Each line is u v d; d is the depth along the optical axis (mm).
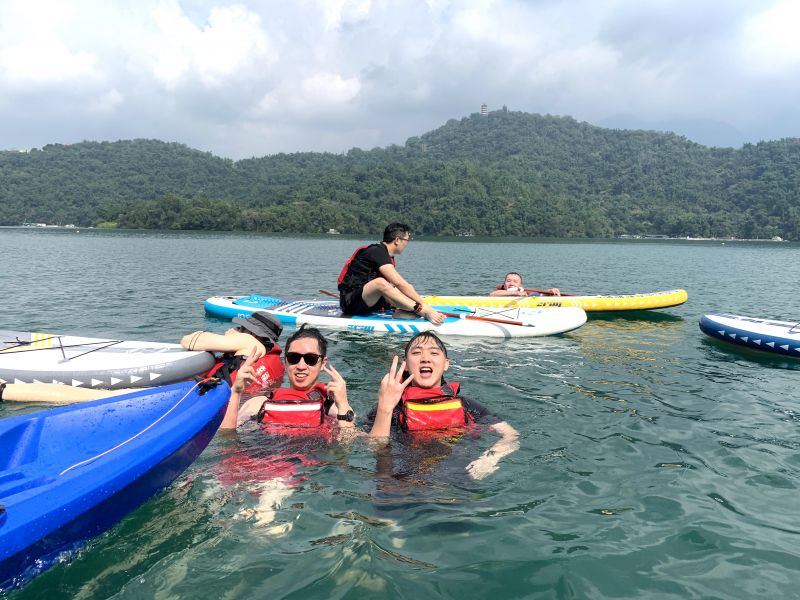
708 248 78688
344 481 3166
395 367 3781
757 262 39125
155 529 2686
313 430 3836
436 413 3908
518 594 2262
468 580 2338
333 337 8094
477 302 10539
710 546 2639
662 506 3027
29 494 2469
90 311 10273
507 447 3729
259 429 3854
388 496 3014
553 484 3250
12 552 2213
